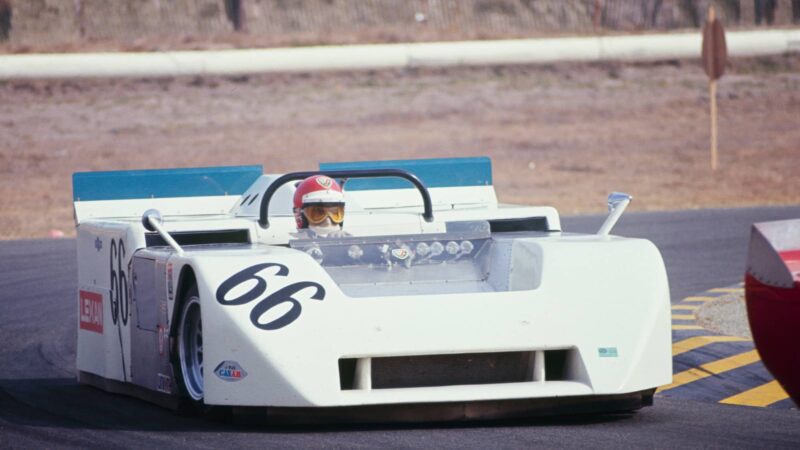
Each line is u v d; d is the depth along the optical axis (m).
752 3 154.75
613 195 24.16
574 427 20.70
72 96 115.31
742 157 96.31
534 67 128.12
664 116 113.81
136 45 129.62
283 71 122.88
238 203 29.72
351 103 116.19
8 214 75.31
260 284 20.34
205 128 107.56
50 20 139.75
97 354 26.72
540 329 20.50
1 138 103.50
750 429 20.53
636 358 20.70
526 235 24.42
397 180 30.81
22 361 31.44
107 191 29.36
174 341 22.12
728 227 59.56
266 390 19.73
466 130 108.31
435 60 126.56
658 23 154.12
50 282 45.72
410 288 22.20
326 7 151.50
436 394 20.11
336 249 22.66
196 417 22.33
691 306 37.75
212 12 147.38
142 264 23.72
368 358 20.05
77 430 21.55
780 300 15.09
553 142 104.12
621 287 21.14
